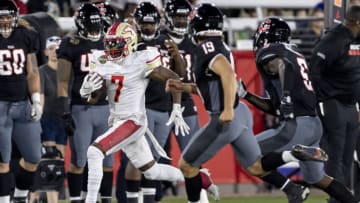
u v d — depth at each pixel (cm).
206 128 2634
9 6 2805
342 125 2945
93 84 2656
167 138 3216
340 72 2927
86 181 3109
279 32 2802
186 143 3150
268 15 4616
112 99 2684
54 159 3050
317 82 2927
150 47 2859
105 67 2666
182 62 3055
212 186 2831
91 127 3033
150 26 3070
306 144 2780
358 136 3081
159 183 3238
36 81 2886
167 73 2658
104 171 3047
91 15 3003
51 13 4266
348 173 3008
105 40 2661
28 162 2920
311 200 3656
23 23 2872
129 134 2653
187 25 3155
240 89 2859
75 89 3014
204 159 2661
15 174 3078
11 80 2822
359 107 3112
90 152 2620
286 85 2716
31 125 2881
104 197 3056
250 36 4384
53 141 3281
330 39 2908
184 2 3162
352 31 2905
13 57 2823
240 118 2636
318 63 2920
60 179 3055
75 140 3020
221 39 2658
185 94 3117
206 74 2614
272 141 2764
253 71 3966
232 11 4631
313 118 2773
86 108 3006
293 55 2761
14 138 2894
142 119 2688
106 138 2630
